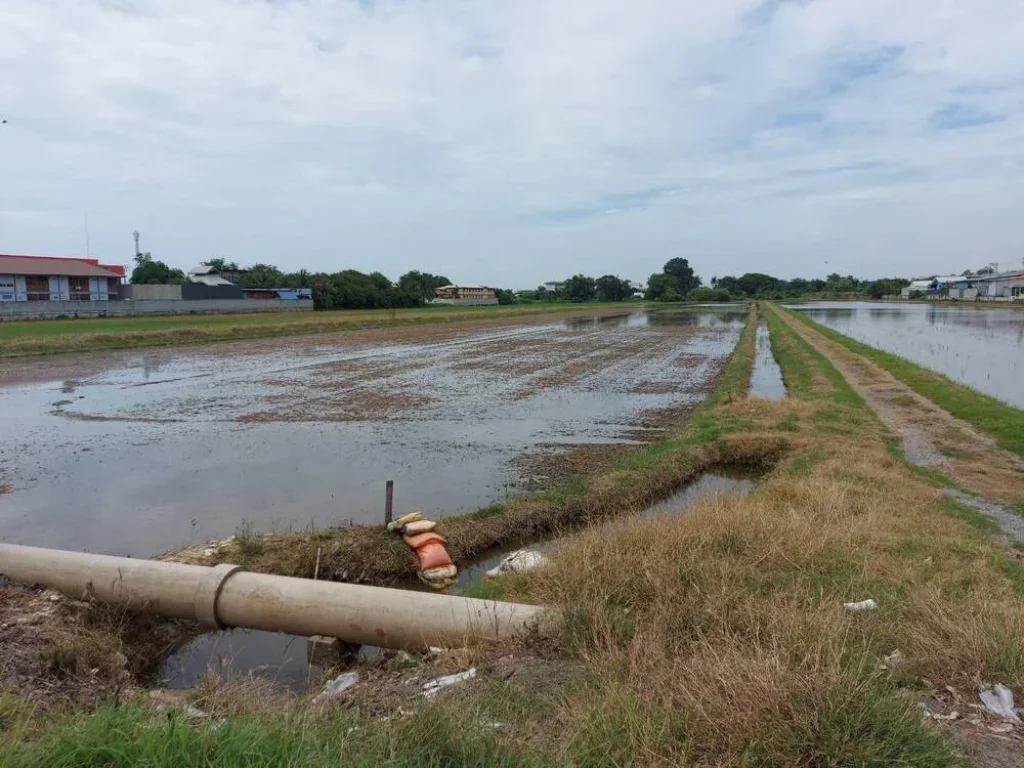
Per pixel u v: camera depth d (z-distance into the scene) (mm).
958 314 57750
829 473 9469
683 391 18531
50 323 38844
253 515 8648
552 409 15836
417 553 7203
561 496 9008
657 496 9938
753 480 10852
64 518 8508
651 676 3715
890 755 2900
